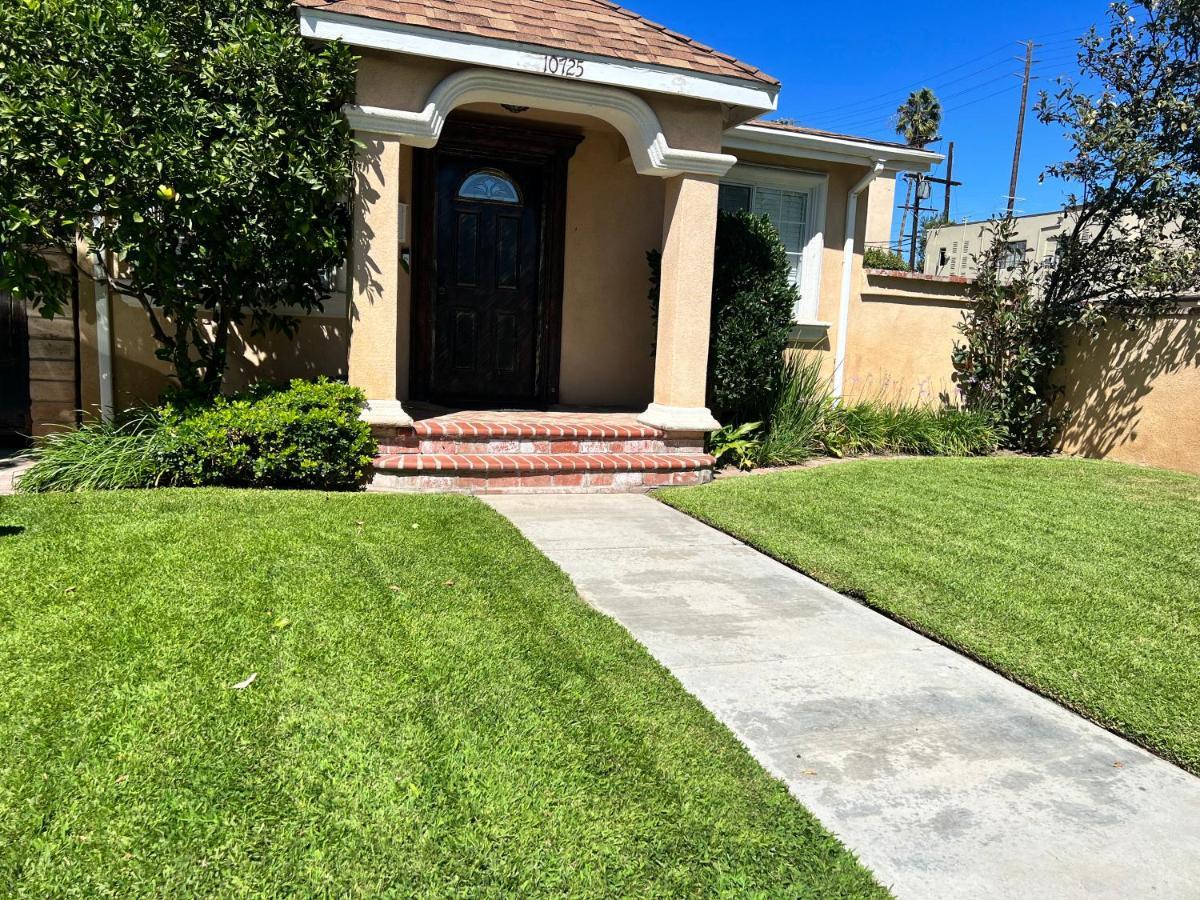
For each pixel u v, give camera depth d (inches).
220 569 158.4
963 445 378.6
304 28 224.8
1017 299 389.1
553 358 356.2
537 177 350.3
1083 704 135.1
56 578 148.7
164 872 82.5
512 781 102.0
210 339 274.7
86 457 225.0
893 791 109.3
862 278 394.3
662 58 263.3
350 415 242.4
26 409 282.8
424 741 108.5
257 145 212.7
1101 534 234.4
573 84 258.8
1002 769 116.5
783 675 143.0
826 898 86.9
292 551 171.9
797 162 375.9
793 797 105.3
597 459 271.7
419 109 245.1
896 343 403.5
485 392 355.9
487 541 196.5
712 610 172.1
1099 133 343.6
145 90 203.9
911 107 1910.7
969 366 406.6
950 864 94.6
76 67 201.3
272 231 233.1
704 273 286.0
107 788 93.4
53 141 199.3
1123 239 367.6
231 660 124.0
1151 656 154.4
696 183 280.1
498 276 350.9
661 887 86.7
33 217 201.5
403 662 129.5
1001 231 399.9
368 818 92.9
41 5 197.6
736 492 267.7
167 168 203.9
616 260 362.3
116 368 270.8
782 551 210.1
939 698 137.9
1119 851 98.7
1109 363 372.5
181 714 108.7
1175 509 266.5
